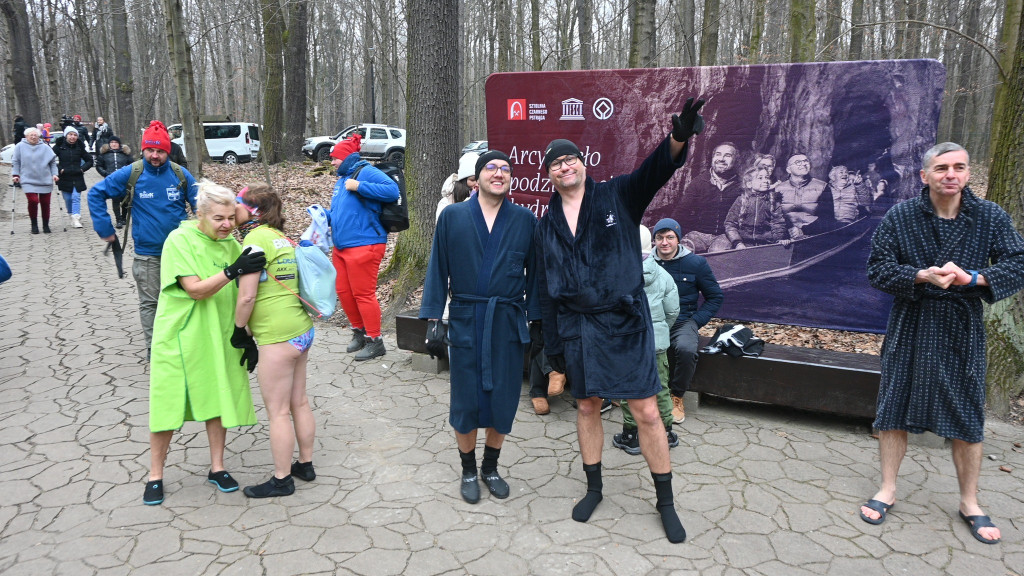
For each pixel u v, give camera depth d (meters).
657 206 5.61
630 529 3.09
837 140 5.01
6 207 13.72
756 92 5.16
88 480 3.51
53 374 5.04
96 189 5.11
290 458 3.36
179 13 8.80
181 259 3.13
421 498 3.38
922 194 3.06
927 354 3.01
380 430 4.21
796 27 9.41
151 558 2.85
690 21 13.02
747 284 5.45
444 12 6.66
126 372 5.10
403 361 5.50
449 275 3.29
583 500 3.22
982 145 24.86
